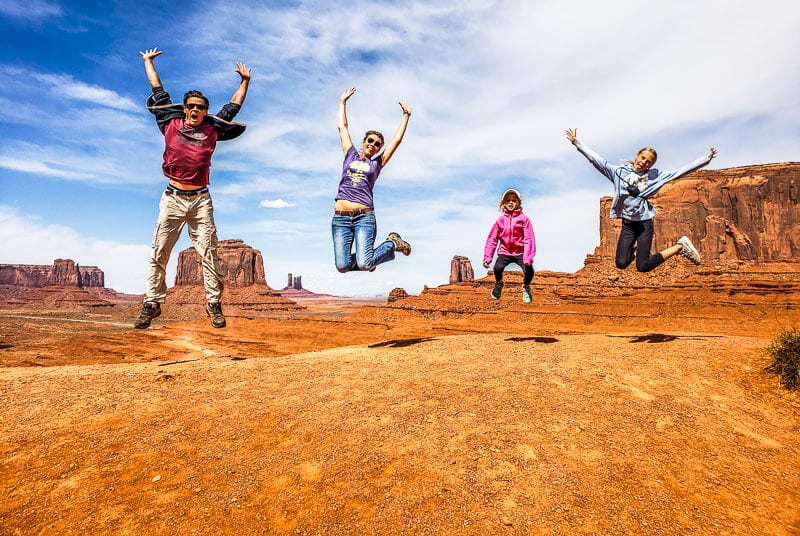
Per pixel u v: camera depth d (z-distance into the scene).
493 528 4.09
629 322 73.75
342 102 8.96
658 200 98.50
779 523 4.45
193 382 7.45
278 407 6.40
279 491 4.61
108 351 62.81
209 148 7.68
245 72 8.10
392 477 4.77
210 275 8.10
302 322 95.44
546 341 10.34
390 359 8.77
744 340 9.52
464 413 6.12
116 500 4.49
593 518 4.29
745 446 5.72
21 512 4.31
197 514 4.31
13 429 5.66
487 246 9.47
